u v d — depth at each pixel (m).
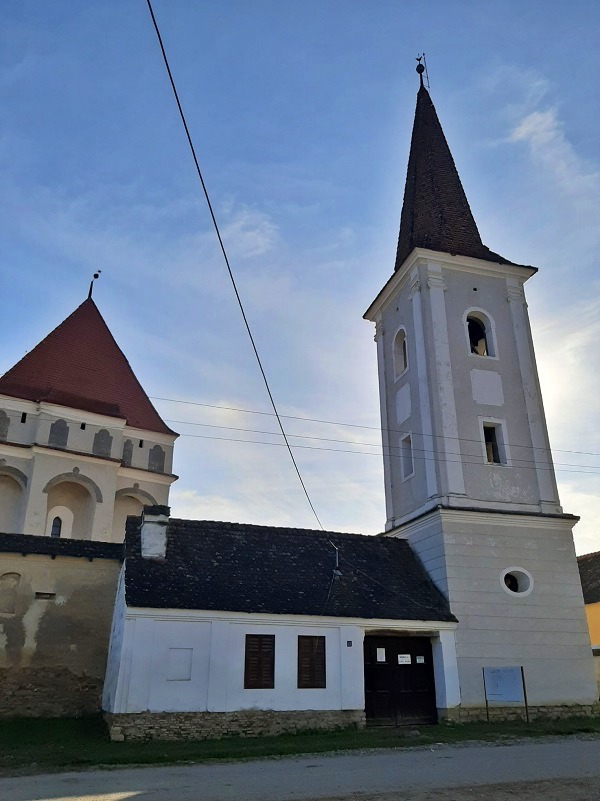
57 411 30.58
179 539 19.28
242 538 20.36
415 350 23.55
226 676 16.20
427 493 21.42
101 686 18.92
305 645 17.30
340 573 19.88
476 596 19.55
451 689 18.27
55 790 9.45
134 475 32.69
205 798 8.66
